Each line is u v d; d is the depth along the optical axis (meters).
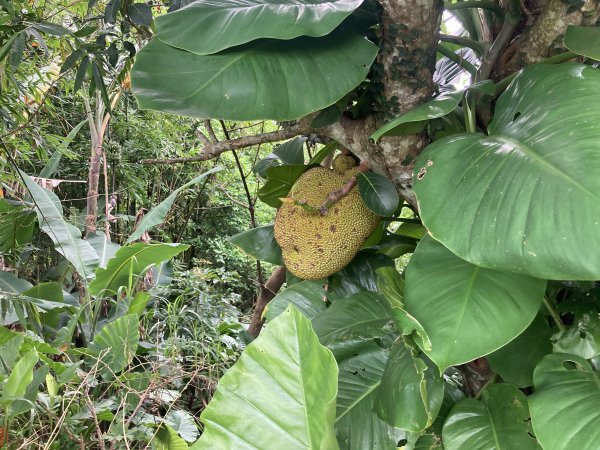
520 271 0.83
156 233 5.48
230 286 5.50
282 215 1.46
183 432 2.06
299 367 1.18
